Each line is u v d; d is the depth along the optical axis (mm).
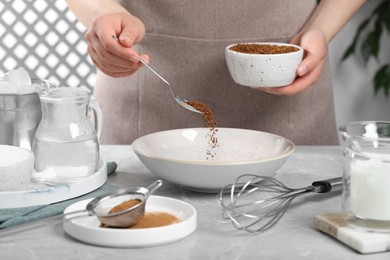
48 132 1411
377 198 1172
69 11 3348
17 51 3389
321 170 1610
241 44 1731
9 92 1508
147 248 1174
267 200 1304
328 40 1975
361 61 3928
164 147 1601
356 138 1200
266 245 1190
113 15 1674
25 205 1333
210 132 1643
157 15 2016
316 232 1250
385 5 3701
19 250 1165
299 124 2109
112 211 1208
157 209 1307
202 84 2059
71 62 3408
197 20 2012
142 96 2082
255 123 2096
